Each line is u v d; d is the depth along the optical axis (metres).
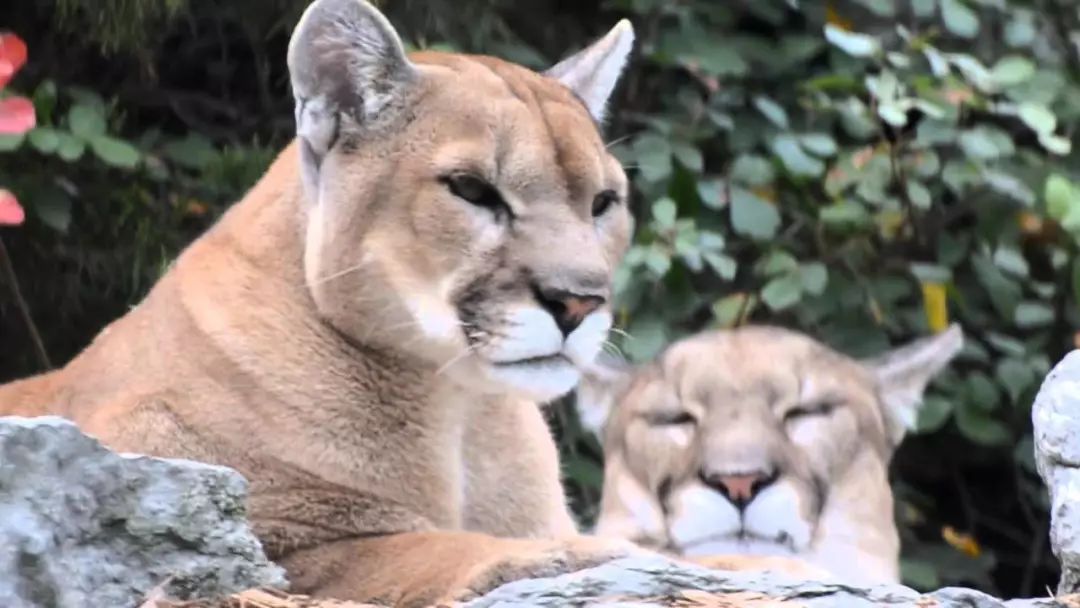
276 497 8.30
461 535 8.01
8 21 13.94
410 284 8.33
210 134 14.31
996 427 14.52
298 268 8.62
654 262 13.38
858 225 14.42
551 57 15.29
